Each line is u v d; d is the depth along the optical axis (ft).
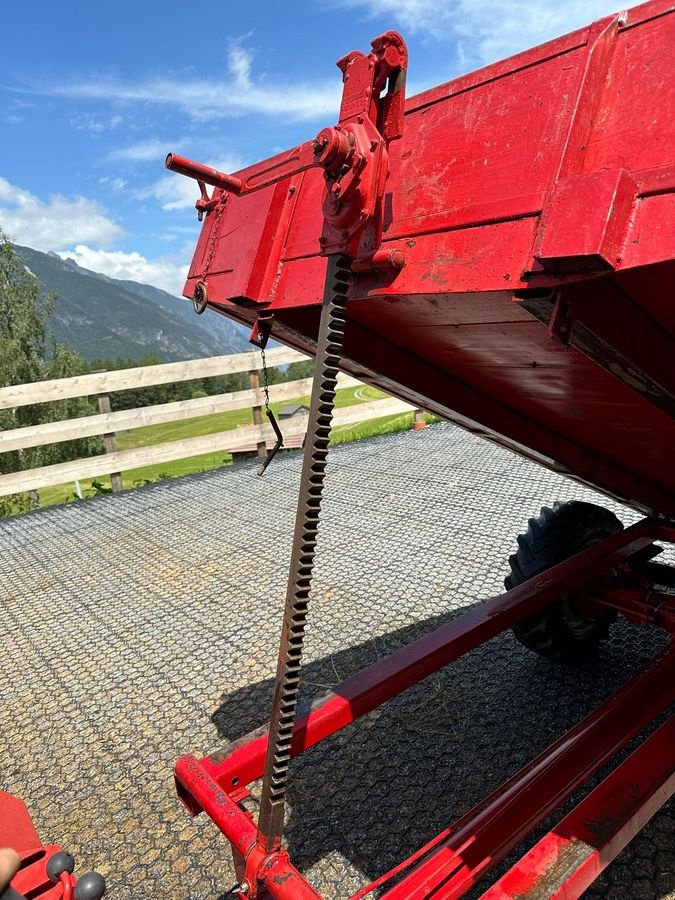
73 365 121.19
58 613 16.46
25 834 5.30
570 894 5.30
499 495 20.67
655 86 4.13
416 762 9.60
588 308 4.44
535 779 6.52
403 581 15.60
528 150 4.58
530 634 10.54
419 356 7.94
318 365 5.08
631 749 9.43
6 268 121.39
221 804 6.01
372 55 4.99
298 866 7.91
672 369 5.34
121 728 11.37
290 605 5.11
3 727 11.79
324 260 6.09
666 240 3.82
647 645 11.96
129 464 29.12
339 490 23.48
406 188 5.37
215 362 29.86
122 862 8.40
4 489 27.76
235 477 28.30
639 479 10.56
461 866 5.82
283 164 6.81
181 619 15.30
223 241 7.65
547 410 8.36
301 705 7.02
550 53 4.60
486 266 4.65
